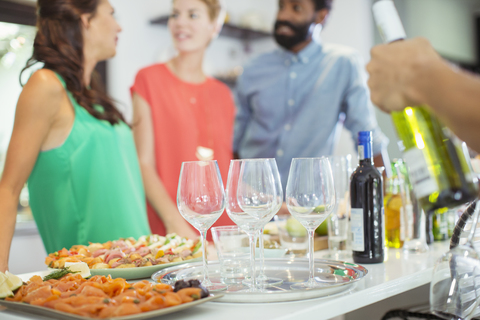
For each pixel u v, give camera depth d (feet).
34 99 4.72
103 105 5.92
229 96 12.41
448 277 2.69
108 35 6.01
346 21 13.26
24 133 4.61
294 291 2.63
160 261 3.54
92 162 5.60
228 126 12.32
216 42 12.27
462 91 1.93
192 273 3.44
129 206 6.01
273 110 12.45
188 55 11.56
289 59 12.45
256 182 2.89
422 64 2.06
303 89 12.32
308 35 12.26
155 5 11.18
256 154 12.60
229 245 3.23
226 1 12.34
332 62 12.35
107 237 5.78
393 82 2.15
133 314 2.22
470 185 2.43
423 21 15.51
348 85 12.31
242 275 3.23
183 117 11.29
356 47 13.14
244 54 12.82
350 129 12.40
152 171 8.55
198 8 11.64
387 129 14.16
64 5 5.34
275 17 12.83
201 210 2.95
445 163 2.44
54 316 2.38
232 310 2.57
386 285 3.12
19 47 10.11
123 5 10.70
